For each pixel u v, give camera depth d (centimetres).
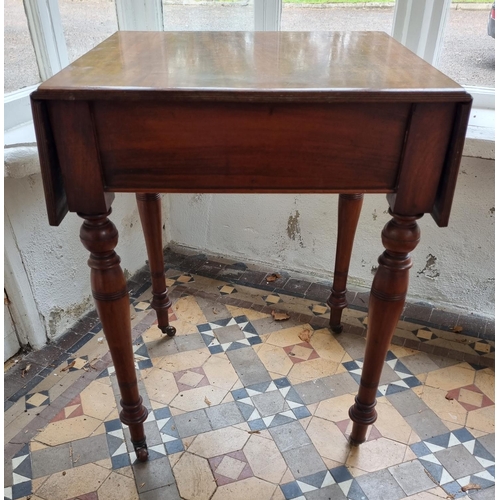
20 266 116
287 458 100
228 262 165
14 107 117
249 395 114
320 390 116
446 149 69
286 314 141
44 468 98
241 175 72
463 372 121
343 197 113
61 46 125
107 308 81
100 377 120
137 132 68
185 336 133
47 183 68
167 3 141
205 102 65
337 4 131
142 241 159
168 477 96
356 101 64
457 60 129
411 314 140
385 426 107
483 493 93
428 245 136
